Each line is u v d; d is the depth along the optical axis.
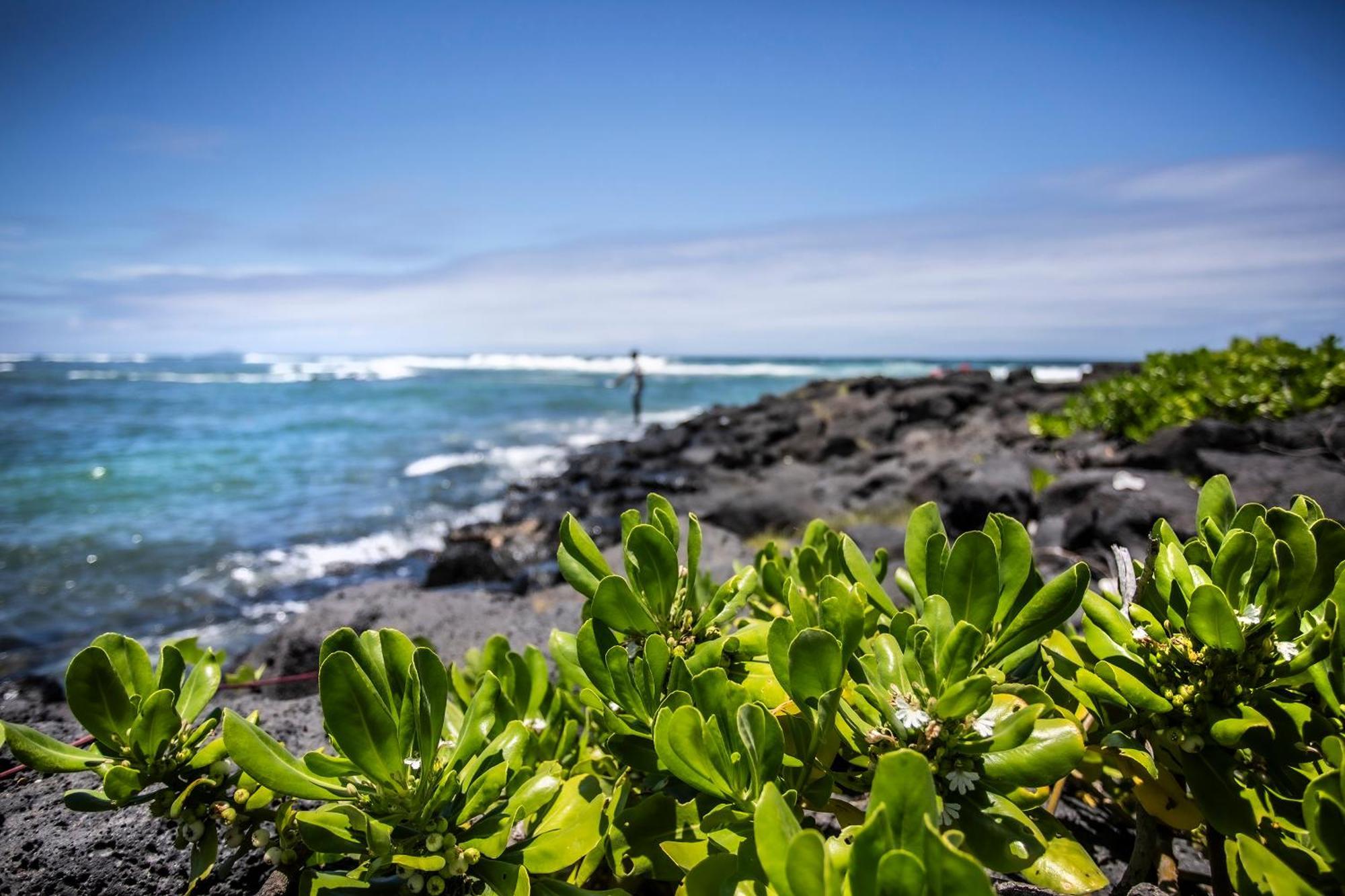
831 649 1.17
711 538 7.48
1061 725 1.16
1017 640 1.35
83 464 20.12
